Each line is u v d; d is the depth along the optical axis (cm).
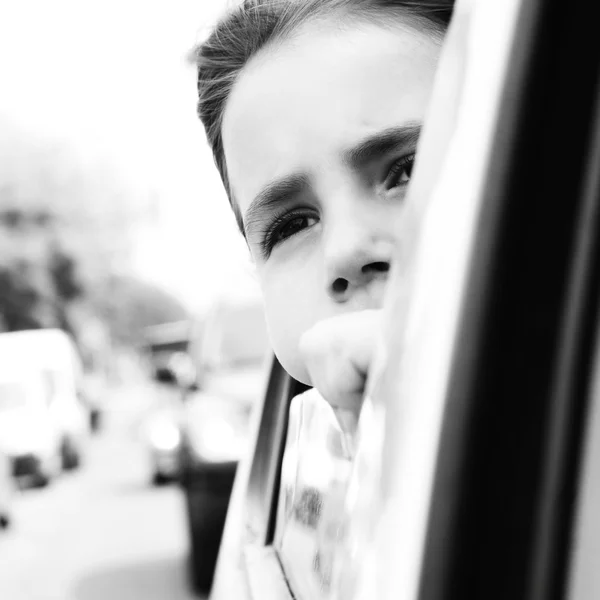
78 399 1750
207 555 546
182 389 620
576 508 56
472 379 61
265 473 172
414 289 71
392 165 101
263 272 113
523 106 63
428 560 60
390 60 102
